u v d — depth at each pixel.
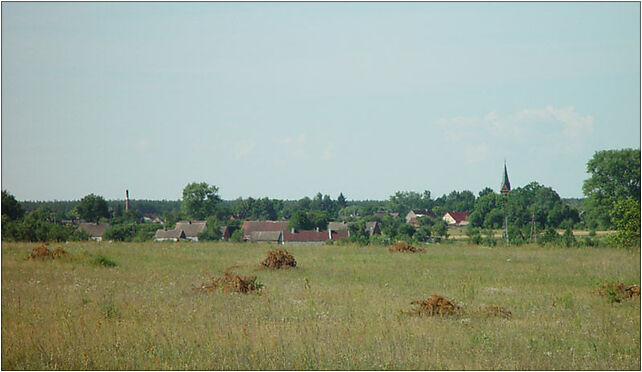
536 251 74.12
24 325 26.05
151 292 35.50
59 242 82.44
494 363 21.41
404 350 22.62
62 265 47.78
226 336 24.44
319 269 50.53
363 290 38.09
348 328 25.91
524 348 23.50
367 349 22.81
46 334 24.41
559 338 25.16
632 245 71.94
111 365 20.94
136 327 25.89
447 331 26.08
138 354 22.05
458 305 32.06
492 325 27.55
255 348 22.69
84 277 41.59
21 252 57.06
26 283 37.84
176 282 40.03
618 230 73.00
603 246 84.38
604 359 22.52
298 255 65.88
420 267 52.91
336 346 23.05
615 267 53.72
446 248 80.31
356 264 55.41
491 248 81.06
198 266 51.25
